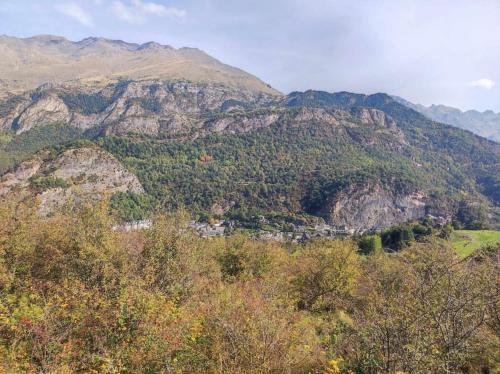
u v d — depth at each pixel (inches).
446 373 233.9
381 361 249.8
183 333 316.2
